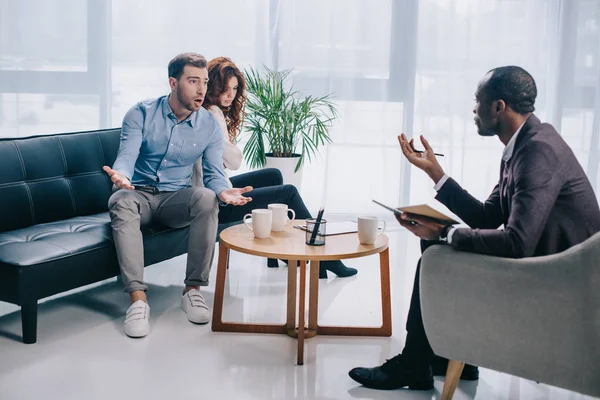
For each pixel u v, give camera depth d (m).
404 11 4.98
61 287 2.87
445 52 5.03
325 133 5.11
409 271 4.07
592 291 1.94
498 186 2.59
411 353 2.50
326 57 5.02
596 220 2.20
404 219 2.31
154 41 5.00
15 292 2.74
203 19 4.99
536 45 5.02
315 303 3.01
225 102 3.75
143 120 3.33
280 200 3.72
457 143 5.11
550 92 5.09
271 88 4.92
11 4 4.90
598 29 5.00
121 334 2.98
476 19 4.99
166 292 3.55
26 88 4.99
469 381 2.63
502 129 2.32
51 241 2.96
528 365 2.09
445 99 5.08
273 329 3.03
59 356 2.73
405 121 5.11
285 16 4.97
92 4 4.94
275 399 2.43
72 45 4.97
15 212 3.26
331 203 5.21
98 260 3.03
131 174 3.21
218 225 3.64
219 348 2.86
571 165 2.18
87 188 3.61
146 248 3.25
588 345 1.97
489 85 2.31
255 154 4.84
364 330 3.04
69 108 5.03
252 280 3.80
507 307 2.08
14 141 3.35
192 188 3.31
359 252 2.72
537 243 2.20
